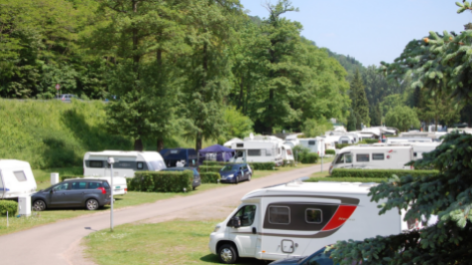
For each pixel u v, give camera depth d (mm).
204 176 33156
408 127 96250
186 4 34531
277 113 62312
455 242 5031
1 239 14961
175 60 39281
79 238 15094
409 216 5223
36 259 12117
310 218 10766
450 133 5641
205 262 11711
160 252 12867
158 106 35719
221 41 39094
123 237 15055
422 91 4906
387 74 4766
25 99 40250
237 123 56375
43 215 19859
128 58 35938
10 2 29000
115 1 33469
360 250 5555
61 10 32156
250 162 43125
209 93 41750
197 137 43125
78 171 35719
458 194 5141
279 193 11164
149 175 28500
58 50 47438
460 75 4582
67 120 41031
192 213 20250
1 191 21578
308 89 63156
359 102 116312
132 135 35219
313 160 50344
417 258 5273
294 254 10805
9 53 31344
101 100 49531
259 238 11227
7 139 34188
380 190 5680
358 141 64938
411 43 4859
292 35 58250
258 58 59219
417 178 5648
